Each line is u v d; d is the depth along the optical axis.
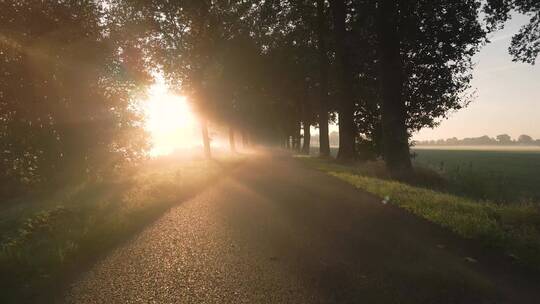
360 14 22.33
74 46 17.00
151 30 28.84
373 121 29.16
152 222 8.02
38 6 16.39
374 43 23.80
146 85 19.53
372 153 28.81
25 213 9.55
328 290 4.19
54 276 4.96
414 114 25.47
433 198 9.55
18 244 6.31
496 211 8.08
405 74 23.56
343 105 24.67
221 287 4.37
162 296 4.19
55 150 16.34
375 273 4.66
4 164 15.84
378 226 7.02
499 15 17.11
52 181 16.25
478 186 15.95
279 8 30.53
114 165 18.25
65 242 6.24
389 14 16.42
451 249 5.61
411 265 4.94
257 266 5.02
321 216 7.94
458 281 4.41
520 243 5.71
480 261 5.09
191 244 6.19
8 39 15.71
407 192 10.55
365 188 11.89
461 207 8.48
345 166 21.44
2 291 4.50
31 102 16.25
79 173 16.83
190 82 31.47
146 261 5.42
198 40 30.48
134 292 4.34
